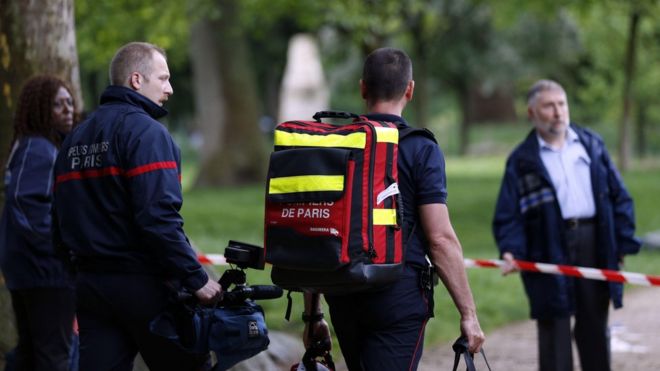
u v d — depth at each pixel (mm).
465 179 78500
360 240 9930
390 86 10820
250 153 71188
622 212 16266
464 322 10484
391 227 10109
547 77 118125
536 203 16266
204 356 11125
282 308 22359
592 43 94062
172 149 10844
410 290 10500
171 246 10469
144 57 11242
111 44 48500
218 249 30938
